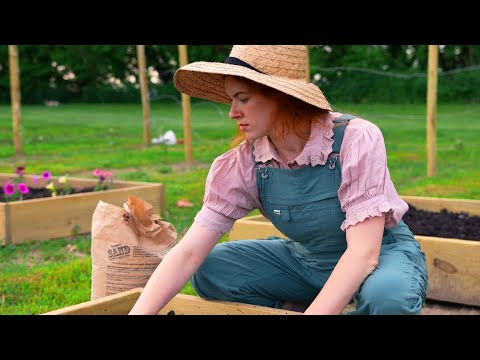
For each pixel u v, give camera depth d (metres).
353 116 2.47
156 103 27.16
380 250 2.40
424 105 23.48
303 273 2.64
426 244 3.66
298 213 2.45
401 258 2.34
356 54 25.22
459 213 4.76
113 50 29.25
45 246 4.95
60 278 4.05
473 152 10.98
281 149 2.44
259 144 2.50
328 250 2.54
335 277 2.21
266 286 2.69
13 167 9.73
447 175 8.22
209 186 2.57
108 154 11.23
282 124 2.33
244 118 2.32
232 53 2.39
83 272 4.23
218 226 2.54
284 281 2.68
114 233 2.87
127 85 29.19
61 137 14.61
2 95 29.45
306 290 2.68
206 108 23.58
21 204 4.97
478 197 6.61
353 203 2.27
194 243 2.51
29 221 5.03
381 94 23.77
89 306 2.47
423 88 23.77
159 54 28.69
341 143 2.35
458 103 23.86
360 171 2.27
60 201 5.21
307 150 2.36
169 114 21.52
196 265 2.51
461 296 3.59
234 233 4.18
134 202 2.92
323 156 2.35
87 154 11.30
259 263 2.69
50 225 5.16
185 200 6.48
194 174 8.60
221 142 12.96
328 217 2.41
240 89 2.29
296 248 2.68
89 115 21.77
